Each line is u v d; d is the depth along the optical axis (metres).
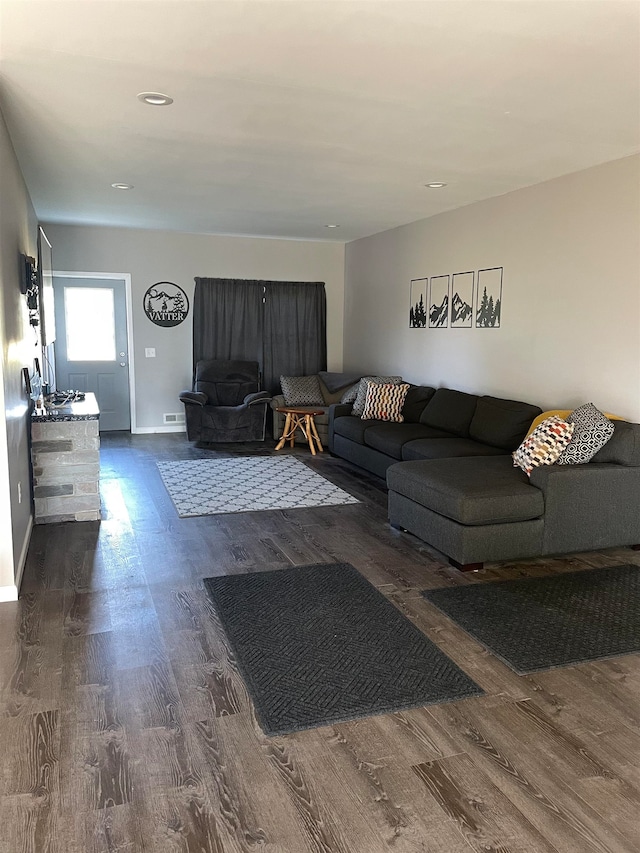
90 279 7.50
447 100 3.09
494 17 2.26
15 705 2.30
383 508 4.90
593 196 4.37
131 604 3.14
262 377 8.21
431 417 5.86
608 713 2.32
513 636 2.86
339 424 6.63
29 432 4.30
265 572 3.58
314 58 2.62
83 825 1.77
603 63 2.64
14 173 3.87
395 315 7.16
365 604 3.18
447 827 1.78
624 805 1.87
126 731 2.17
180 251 7.72
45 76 2.83
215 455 6.76
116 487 5.36
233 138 3.76
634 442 3.83
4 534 3.12
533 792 1.92
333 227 7.08
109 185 5.04
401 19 2.28
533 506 3.66
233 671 2.55
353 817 1.81
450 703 2.36
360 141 3.80
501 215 5.31
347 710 2.30
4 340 3.09
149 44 2.51
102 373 7.77
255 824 1.78
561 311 4.71
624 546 4.07
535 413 4.77
